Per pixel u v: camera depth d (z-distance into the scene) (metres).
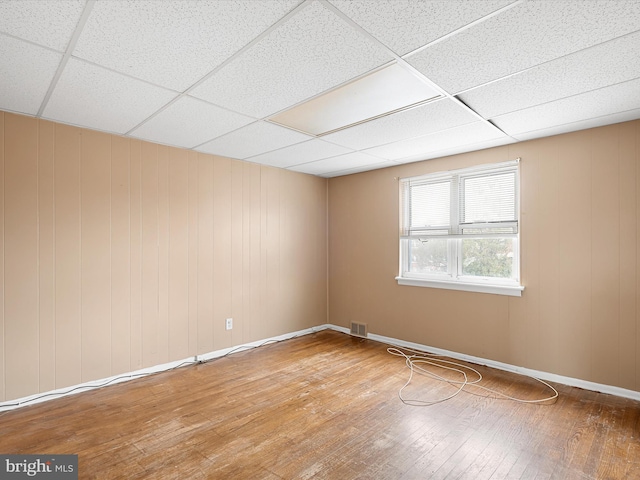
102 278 3.07
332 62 1.88
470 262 3.73
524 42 1.69
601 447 2.13
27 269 2.71
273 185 4.43
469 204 3.71
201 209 3.74
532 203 3.25
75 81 2.09
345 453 2.09
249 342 4.17
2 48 1.72
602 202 2.89
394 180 4.32
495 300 3.48
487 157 3.53
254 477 1.88
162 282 3.45
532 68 1.94
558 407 2.64
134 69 1.95
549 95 2.29
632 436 2.24
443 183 3.93
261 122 2.79
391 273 4.34
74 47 1.72
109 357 3.11
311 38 1.66
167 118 2.70
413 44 1.71
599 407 2.63
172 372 3.40
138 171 3.28
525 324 3.29
